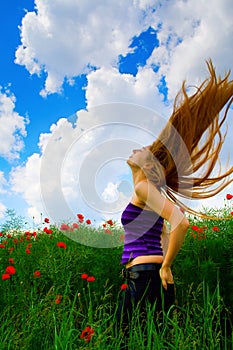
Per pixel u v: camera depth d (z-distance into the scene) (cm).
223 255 459
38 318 315
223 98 333
